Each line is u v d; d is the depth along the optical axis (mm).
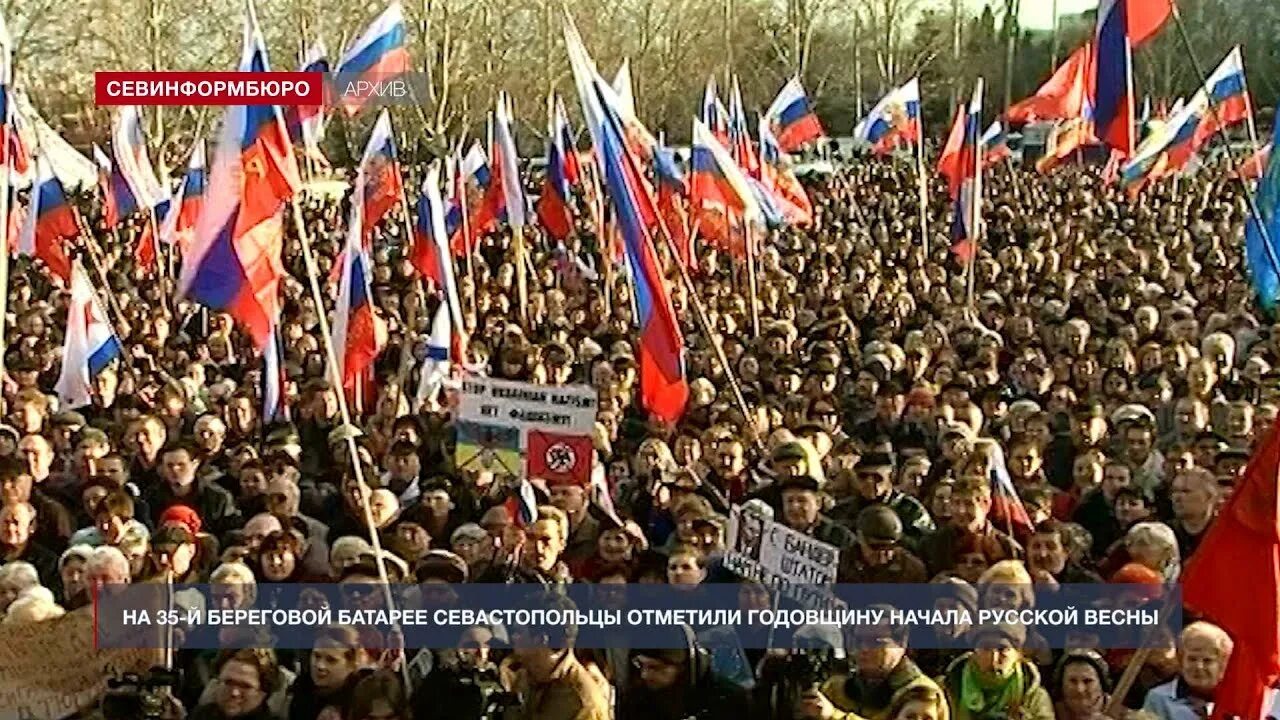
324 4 48156
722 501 9680
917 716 6207
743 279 19344
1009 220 28078
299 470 10320
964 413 11656
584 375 14219
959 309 16969
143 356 14852
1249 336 15203
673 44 59844
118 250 23266
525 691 6477
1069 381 13688
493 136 18594
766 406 11820
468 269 17891
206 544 8570
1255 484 6020
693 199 16641
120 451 10742
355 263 12953
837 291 19047
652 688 6832
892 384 11930
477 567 8320
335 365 9016
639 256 10828
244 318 9617
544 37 51469
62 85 51094
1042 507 9164
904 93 28094
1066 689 6660
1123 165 24172
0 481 8898
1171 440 11227
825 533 8531
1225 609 6070
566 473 9250
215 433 10812
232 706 6559
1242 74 20000
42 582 8695
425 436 11273
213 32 48781
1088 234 26094
